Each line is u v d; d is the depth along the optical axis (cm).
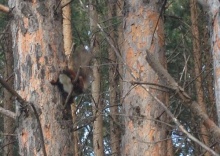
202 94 1984
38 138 827
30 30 876
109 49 2045
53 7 891
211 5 493
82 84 838
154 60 435
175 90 433
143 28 1299
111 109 2056
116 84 1984
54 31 883
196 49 2086
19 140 843
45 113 841
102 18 2217
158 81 1238
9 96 2083
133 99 1257
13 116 845
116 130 2102
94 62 1833
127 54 1298
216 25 488
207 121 417
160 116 1187
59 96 851
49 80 852
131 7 1326
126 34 1321
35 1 886
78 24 2273
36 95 848
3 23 1984
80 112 1830
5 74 2105
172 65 2186
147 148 1241
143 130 1245
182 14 2359
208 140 1238
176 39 2191
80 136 2222
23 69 866
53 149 833
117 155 2084
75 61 831
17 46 881
